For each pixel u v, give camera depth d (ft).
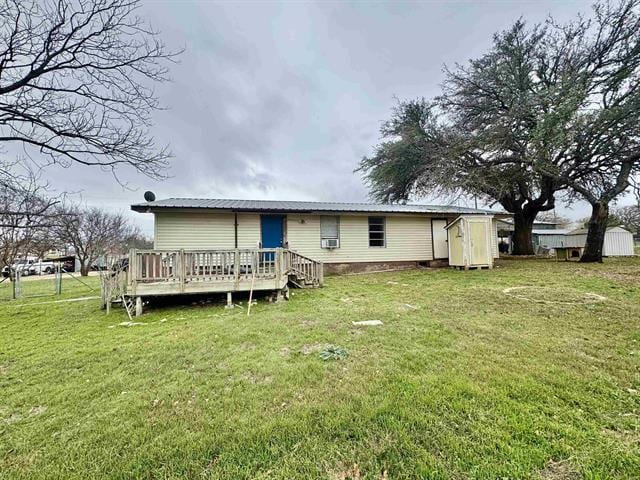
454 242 41.39
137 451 6.89
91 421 8.20
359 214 42.22
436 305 20.63
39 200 22.56
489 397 8.57
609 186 41.63
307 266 33.83
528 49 41.45
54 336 17.21
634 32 34.63
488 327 15.30
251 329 16.17
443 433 7.09
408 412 7.88
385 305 21.29
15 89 17.54
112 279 25.71
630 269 31.73
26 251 43.52
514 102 40.22
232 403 8.77
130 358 12.75
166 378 10.68
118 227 83.97
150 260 23.21
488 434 7.02
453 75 45.47
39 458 6.86
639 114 32.83
